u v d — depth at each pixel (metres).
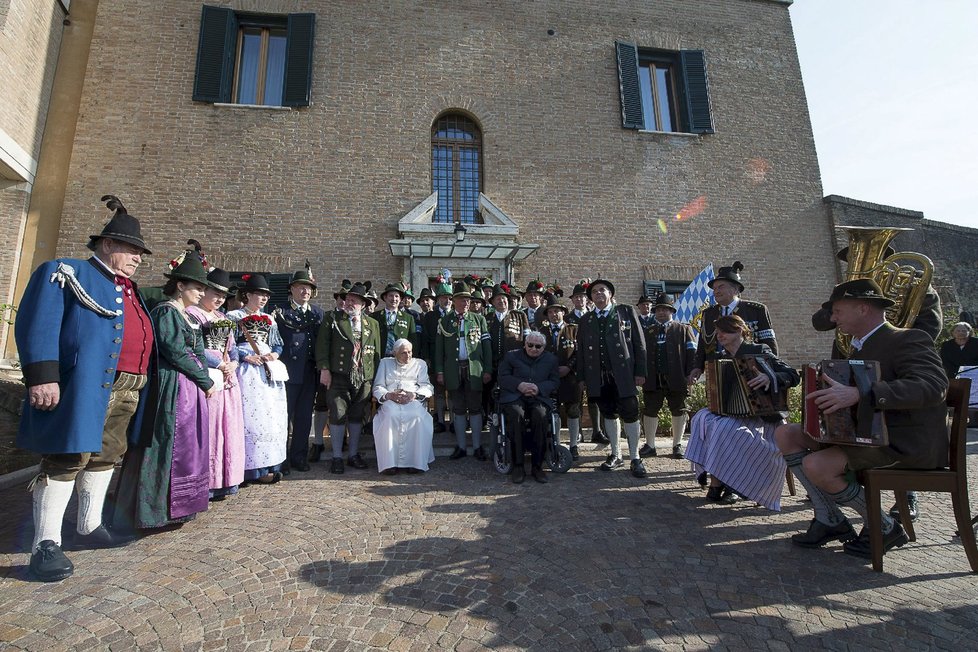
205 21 9.47
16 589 2.72
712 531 3.62
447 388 6.00
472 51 10.38
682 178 10.74
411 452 5.23
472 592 2.69
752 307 4.82
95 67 9.02
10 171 8.18
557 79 10.64
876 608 2.54
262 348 4.89
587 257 10.09
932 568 3.01
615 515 3.93
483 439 6.53
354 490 4.59
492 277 9.62
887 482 2.99
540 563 3.05
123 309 3.28
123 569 2.97
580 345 5.63
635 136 10.73
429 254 9.40
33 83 8.43
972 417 7.90
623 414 5.28
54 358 2.88
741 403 4.08
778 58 11.75
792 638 2.28
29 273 8.30
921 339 2.98
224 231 8.93
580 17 11.01
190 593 2.67
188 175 8.97
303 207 9.26
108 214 8.62
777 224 10.90
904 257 4.12
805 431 3.18
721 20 11.68
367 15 10.10
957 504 2.98
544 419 5.06
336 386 5.37
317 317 5.66
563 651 2.18
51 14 8.83
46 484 2.93
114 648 2.19
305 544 3.33
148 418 3.51
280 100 9.93
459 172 10.22
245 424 4.68
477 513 3.95
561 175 10.27
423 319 6.95
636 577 2.87
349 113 9.69
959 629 2.34
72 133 8.86
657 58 11.41
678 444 5.98
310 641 2.23
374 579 2.83
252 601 2.59
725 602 2.60
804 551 3.27
